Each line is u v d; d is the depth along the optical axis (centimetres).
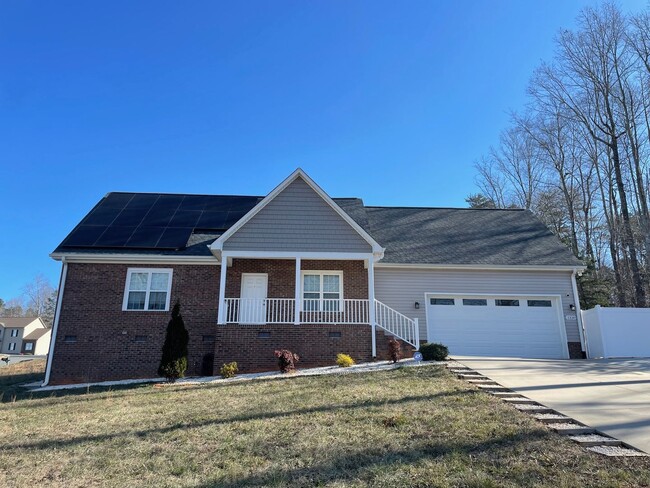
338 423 672
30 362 2486
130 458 565
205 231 1819
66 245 1612
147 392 1092
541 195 3416
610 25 2688
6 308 9569
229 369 1326
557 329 1712
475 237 1969
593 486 418
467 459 496
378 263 1714
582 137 3036
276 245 1555
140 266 1620
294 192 1623
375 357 1452
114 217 1844
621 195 2548
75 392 1223
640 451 505
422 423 647
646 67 2573
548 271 1764
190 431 672
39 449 614
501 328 1706
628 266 2858
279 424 685
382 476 461
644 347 1596
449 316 1711
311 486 452
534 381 950
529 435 568
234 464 525
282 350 1358
